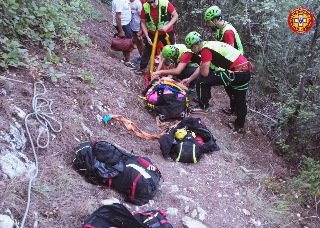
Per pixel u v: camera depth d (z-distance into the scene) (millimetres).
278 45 6199
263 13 6543
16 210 2209
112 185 2914
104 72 4816
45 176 2646
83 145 3064
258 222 3219
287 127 4938
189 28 8242
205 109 5023
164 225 2482
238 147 4566
